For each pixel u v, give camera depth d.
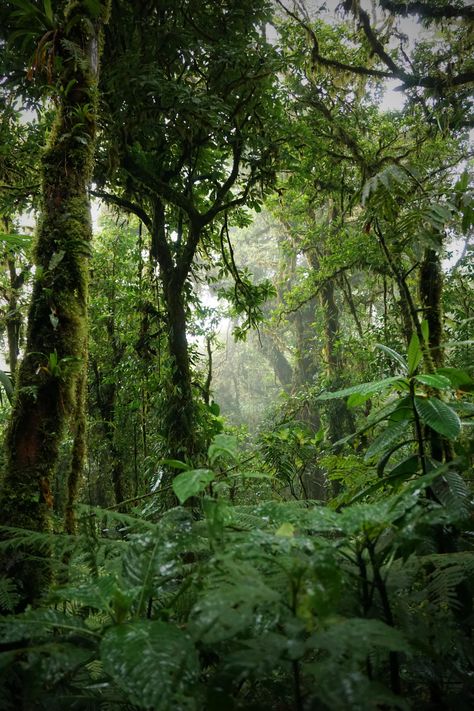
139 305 6.69
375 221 2.56
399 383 1.87
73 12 2.54
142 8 4.88
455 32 8.59
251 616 0.81
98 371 9.52
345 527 1.06
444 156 9.16
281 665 1.05
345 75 8.97
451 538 1.55
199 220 5.49
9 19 3.90
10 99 4.45
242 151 5.53
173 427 5.24
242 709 0.93
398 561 1.40
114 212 7.25
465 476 2.06
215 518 1.13
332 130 8.39
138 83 4.41
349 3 8.39
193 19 5.37
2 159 4.92
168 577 1.24
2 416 4.25
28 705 1.14
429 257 2.71
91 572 1.48
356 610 1.10
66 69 2.49
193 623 0.91
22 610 1.67
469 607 1.33
